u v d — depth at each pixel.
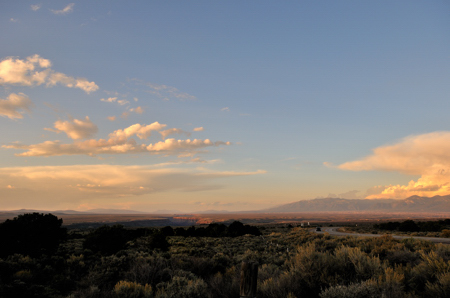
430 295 6.00
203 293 7.96
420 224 64.06
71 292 10.05
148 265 11.45
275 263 13.48
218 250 23.56
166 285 9.42
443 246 10.98
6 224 17.28
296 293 6.70
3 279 10.71
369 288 5.70
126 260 14.31
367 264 7.55
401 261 9.75
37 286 10.37
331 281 6.81
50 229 18.97
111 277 11.62
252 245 27.11
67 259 16.23
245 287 4.41
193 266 12.99
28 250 17.11
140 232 45.81
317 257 8.10
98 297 8.38
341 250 8.94
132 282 9.30
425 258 8.32
